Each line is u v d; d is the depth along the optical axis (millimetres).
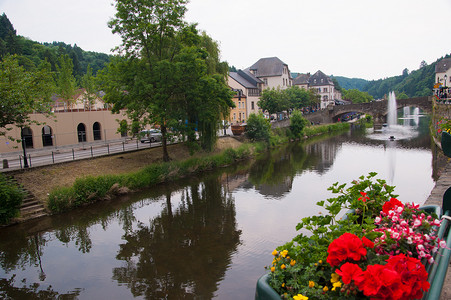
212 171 28734
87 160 24141
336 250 2742
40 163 22531
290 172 27516
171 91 25406
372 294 2250
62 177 21109
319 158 33875
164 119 23984
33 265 12469
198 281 10875
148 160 27219
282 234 14461
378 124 64750
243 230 15125
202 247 13469
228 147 35469
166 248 13555
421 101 58594
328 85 111312
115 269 11961
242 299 9766
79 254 13320
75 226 16406
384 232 3080
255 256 12469
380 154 34312
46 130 34844
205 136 30719
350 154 35250
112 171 23797
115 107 25047
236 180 25312
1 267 12367
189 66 23922
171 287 10594
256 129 41500
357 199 4664
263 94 58406
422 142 41625
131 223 16688
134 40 24000
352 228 3529
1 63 18219
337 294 2654
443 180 11469
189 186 23672
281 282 3049
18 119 17703
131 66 24234
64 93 42281
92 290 10594
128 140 38344
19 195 16828
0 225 16156
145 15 23328
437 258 2938
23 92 17938
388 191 4793
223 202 19703
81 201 19266
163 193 21953
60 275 11641
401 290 2193
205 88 26000
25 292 10578
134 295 10195
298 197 20078
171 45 26078
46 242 14594
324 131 62406
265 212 17531
